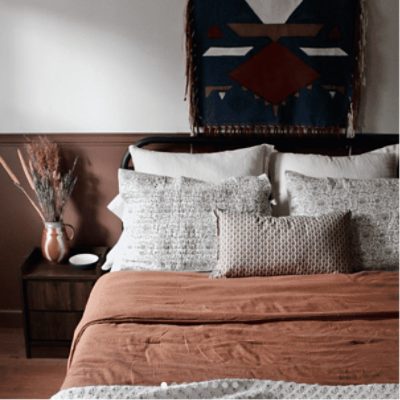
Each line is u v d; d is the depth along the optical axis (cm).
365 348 191
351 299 221
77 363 184
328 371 178
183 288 230
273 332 200
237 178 266
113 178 315
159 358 185
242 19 293
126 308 214
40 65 300
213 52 298
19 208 320
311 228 244
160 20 294
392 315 212
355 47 296
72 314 291
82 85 303
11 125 307
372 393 164
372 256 253
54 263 301
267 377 175
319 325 206
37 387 272
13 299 331
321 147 311
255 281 236
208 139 302
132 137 309
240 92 302
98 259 301
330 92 302
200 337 197
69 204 319
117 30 296
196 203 255
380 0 292
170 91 303
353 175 280
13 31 295
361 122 308
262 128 308
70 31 296
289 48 296
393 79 302
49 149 298
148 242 252
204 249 251
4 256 327
